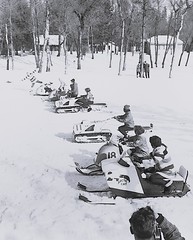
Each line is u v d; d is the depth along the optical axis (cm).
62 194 789
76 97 1903
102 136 1245
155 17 5647
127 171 771
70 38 6738
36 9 4772
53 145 1213
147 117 1689
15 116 1700
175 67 5647
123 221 655
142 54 3644
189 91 2489
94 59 6384
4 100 2155
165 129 1452
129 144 1183
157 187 754
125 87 2673
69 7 4747
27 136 1332
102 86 2727
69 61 5906
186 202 735
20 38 6419
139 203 729
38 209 714
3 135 1342
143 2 3834
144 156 889
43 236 611
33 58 5997
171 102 2083
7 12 4800
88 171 928
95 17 5675
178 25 4253
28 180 883
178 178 760
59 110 1783
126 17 4597
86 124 1289
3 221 666
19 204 742
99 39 7500
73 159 1056
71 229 629
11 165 1000
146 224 296
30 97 2292
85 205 728
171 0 4353
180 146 1200
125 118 1211
